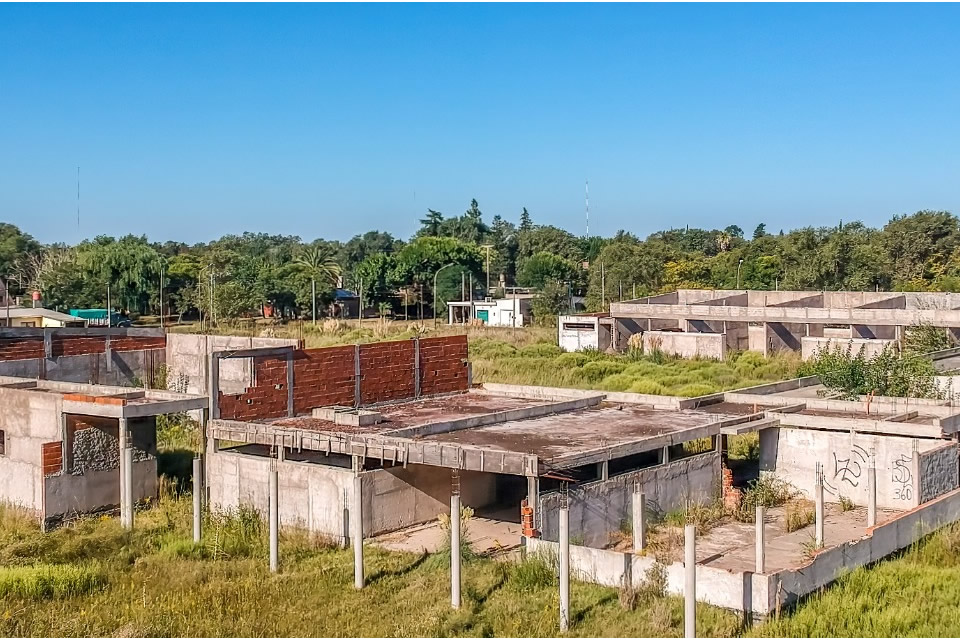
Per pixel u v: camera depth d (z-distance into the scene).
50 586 16.77
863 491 22.72
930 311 48.16
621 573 16.48
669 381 44.06
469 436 22.62
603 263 95.75
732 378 44.59
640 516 17.73
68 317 67.12
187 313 96.56
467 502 22.77
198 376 35.88
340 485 20.22
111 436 22.44
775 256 93.38
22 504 21.72
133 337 36.06
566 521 14.95
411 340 30.14
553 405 26.55
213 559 18.88
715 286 93.81
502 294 105.88
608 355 55.94
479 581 17.08
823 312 51.91
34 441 21.64
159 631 14.84
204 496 22.86
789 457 23.98
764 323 54.50
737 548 19.16
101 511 22.17
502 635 14.71
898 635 14.19
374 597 16.53
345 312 104.25
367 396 28.58
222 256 106.56
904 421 24.33
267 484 21.52
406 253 104.31
